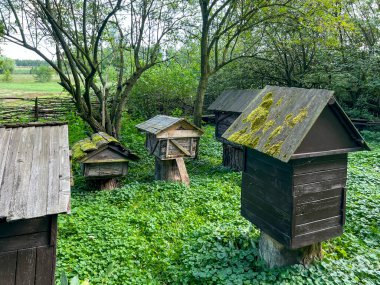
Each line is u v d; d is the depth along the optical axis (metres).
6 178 3.31
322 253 5.17
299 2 13.70
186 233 6.33
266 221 4.79
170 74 18.98
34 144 3.95
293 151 3.94
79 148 8.43
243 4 14.08
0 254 3.20
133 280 4.75
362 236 6.01
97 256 5.28
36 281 3.33
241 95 11.05
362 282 4.53
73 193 8.41
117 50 13.02
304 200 4.34
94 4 11.66
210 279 4.77
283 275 4.57
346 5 17.77
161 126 8.79
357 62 16.98
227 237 5.89
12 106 15.77
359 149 4.59
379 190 8.22
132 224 6.62
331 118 4.34
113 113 13.08
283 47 17.22
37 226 3.29
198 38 14.52
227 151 11.66
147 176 10.77
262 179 4.83
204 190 8.73
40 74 31.83
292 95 4.75
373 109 19.34
